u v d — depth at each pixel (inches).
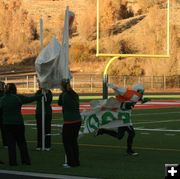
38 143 575.8
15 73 2400.3
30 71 2426.2
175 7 1878.7
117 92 520.1
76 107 455.2
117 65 2112.5
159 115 1093.1
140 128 819.4
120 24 1371.8
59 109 1257.4
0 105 466.3
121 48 1358.3
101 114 522.9
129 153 534.6
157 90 2105.1
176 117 1040.8
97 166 462.3
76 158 459.5
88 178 398.6
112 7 1350.9
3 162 479.5
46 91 566.9
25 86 2224.4
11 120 461.7
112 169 443.8
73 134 455.8
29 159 471.5
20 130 466.0
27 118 1008.2
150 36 1387.8
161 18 1402.6
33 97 470.0
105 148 590.2
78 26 2194.9
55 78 530.6
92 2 2085.4
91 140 666.2
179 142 642.2
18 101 463.2
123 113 524.4
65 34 508.1
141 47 1379.2
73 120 452.1
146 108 1320.1
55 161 493.7
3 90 567.2
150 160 498.9
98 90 2201.0
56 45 533.6
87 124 521.3
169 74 2106.3
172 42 1988.2
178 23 1920.5
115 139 674.8
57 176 407.5
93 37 2174.0
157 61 2096.5
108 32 1358.3
